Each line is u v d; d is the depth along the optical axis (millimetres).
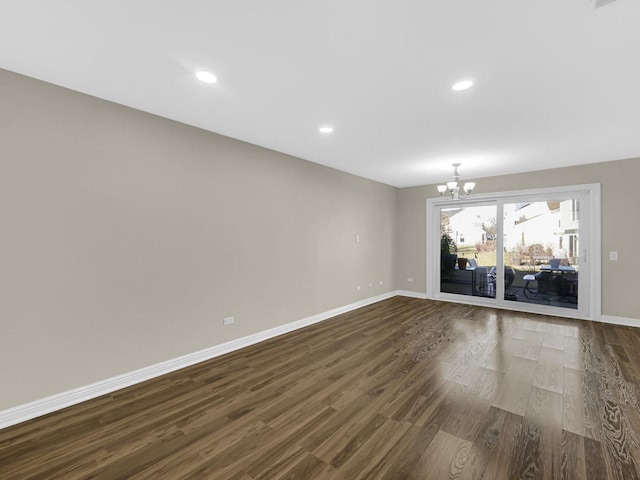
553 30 1623
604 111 2639
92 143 2385
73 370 2289
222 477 1567
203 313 3094
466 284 5781
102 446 1806
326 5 1460
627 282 4223
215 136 3209
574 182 4570
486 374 2725
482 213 5574
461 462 1658
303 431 1941
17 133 2064
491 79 2137
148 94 2369
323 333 3938
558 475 1557
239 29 1633
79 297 2320
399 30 1639
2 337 2010
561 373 2734
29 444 1824
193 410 2182
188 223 2979
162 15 1526
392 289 6355
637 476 1547
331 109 2635
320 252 4551
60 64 1968
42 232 2158
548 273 4918
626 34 1646
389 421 2039
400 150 3816
